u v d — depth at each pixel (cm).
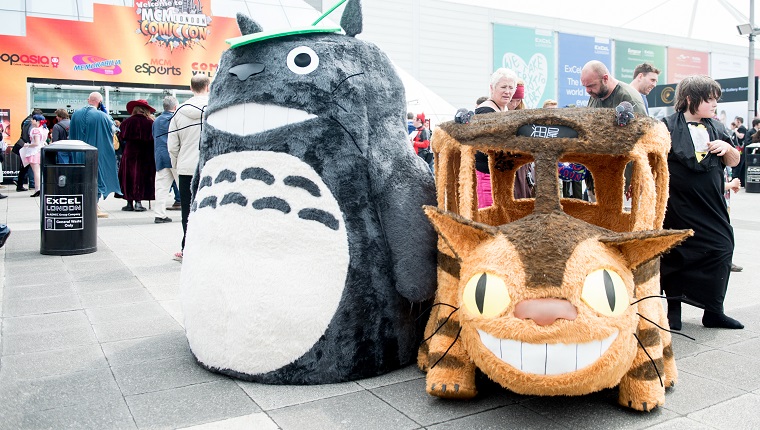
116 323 418
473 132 289
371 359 310
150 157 1054
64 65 1549
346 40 324
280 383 302
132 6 1598
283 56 310
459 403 285
